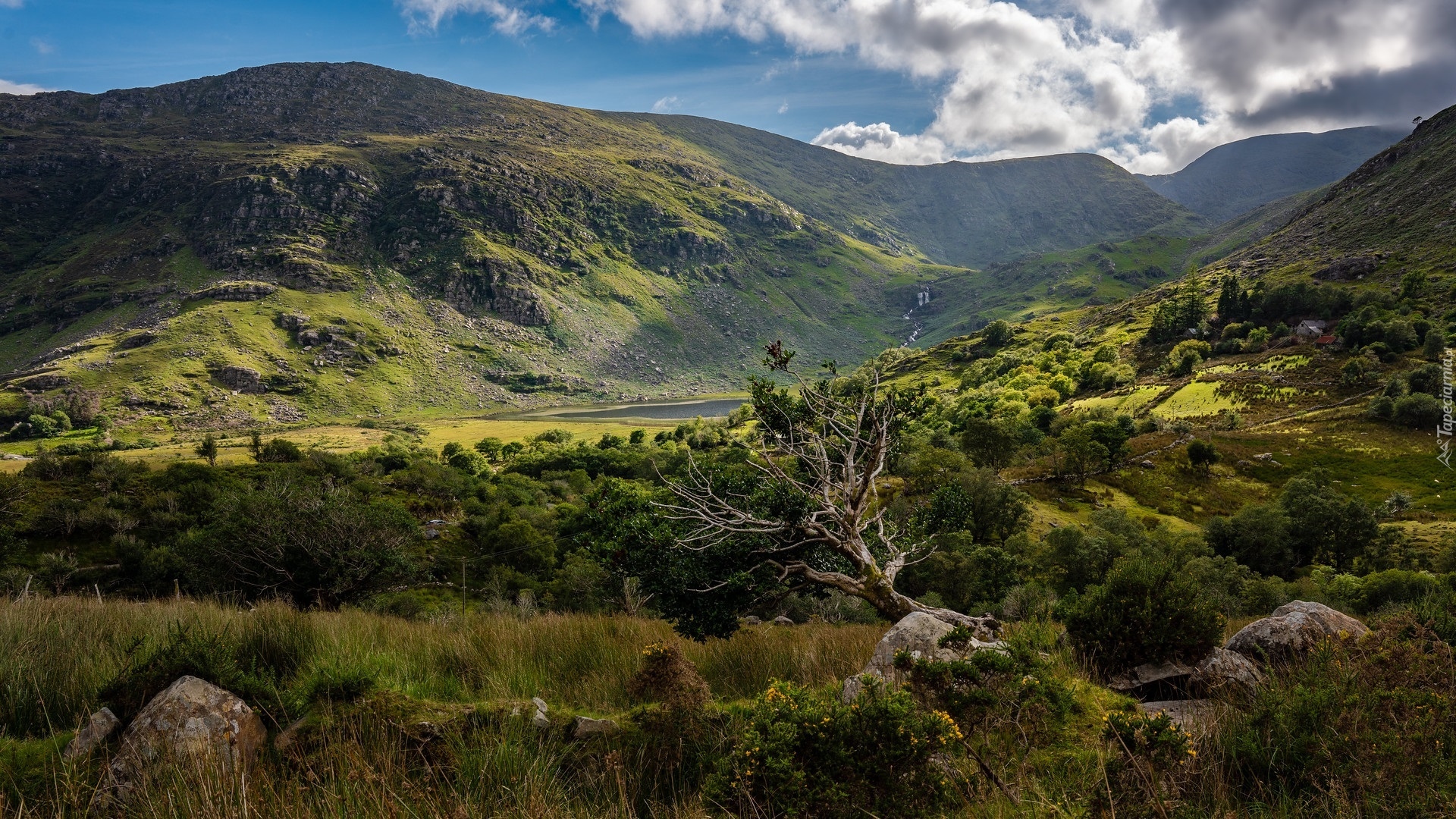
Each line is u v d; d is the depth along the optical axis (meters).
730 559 9.40
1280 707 4.34
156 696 4.41
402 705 4.99
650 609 15.81
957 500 11.42
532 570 47.22
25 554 40.38
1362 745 3.68
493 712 5.10
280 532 22.42
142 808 3.62
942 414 130.62
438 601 38.66
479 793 4.03
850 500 9.78
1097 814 3.55
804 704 3.79
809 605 24.08
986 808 3.76
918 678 4.51
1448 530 65.81
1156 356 155.00
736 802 3.57
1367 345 121.38
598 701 6.27
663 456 100.12
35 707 5.09
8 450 183.88
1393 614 5.80
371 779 3.82
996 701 4.39
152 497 48.81
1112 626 6.17
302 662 6.56
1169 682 5.91
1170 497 78.31
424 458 113.31
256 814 3.55
